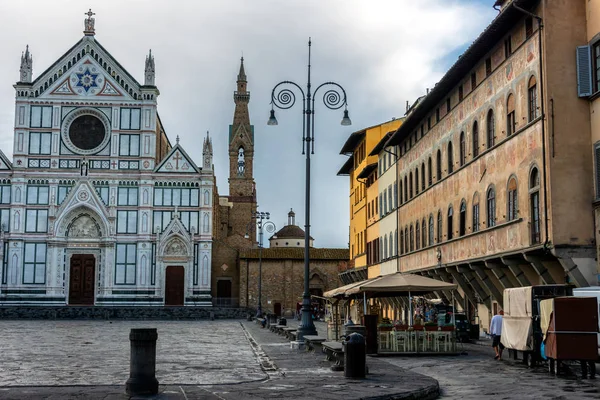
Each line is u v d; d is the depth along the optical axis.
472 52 43.75
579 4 34.81
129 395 19.38
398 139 67.00
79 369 28.75
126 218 107.06
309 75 40.72
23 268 104.75
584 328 25.61
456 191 49.34
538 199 35.66
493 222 42.16
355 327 26.05
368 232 84.50
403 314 67.31
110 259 106.06
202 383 23.09
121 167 107.44
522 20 37.91
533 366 29.62
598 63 33.75
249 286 114.62
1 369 28.72
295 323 87.31
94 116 107.69
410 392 20.25
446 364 31.78
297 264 117.31
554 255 33.62
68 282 105.62
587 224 33.72
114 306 103.81
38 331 64.00
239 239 134.38
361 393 19.92
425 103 55.19
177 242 107.62
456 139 49.88
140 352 19.64
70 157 106.62
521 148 37.69
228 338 53.31
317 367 28.16
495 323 34.06
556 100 34.31
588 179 33.97
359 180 89.38
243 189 160.50
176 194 108.25
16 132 105.81
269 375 25.88
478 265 44.72
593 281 33.34
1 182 105.31
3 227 104.56
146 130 107.88
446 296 56.12
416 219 61.22
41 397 18.94
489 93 43.06
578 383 23.88
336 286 118.75
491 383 24.30
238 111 163.88
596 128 33.62
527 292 29.69
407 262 64.25
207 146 109.06
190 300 106.75
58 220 105.31
